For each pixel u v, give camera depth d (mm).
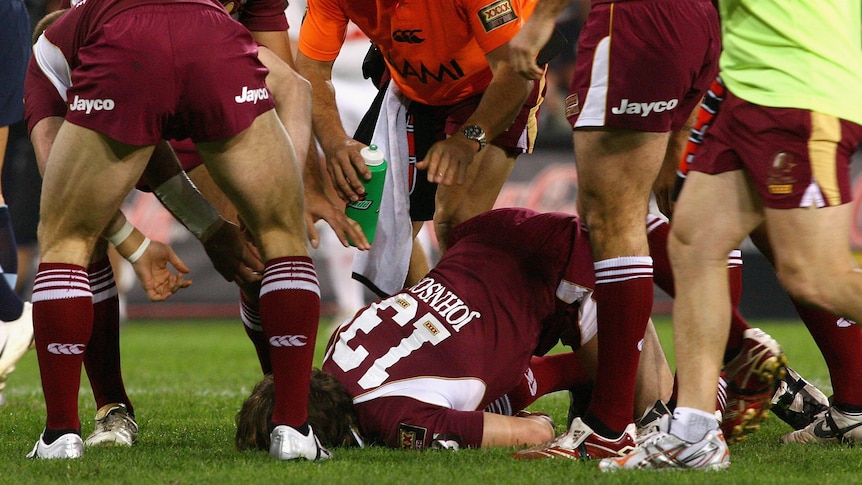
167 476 9961
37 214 32250
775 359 11117
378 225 16141
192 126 10492
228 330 38938
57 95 11594
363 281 16422
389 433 11664
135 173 10602
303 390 10984
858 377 12789
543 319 12609
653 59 10930
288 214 11039
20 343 17406
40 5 31406
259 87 10672
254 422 11508
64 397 10883
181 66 10156
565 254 12594
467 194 16516
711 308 10273
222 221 13148
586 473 10039
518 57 11141
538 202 40062
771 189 9688
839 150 9680
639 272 11336
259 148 10688
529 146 16859
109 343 13195
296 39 31141
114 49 10094
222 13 10656
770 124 9648
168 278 12891
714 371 10336
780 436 13961
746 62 9984
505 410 13445
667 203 14555
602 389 11383
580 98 11320
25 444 12797
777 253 9945
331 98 15258
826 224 9656
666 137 11375
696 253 10250
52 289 10641
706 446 10250
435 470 10164
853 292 9719
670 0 10984
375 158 13711
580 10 44312
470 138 13820
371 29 15523
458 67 15531
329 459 10930
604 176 11336
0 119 18594
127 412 13438
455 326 12062
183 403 18391
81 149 10281
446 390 11781
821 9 9867
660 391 13086
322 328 36781
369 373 11938
